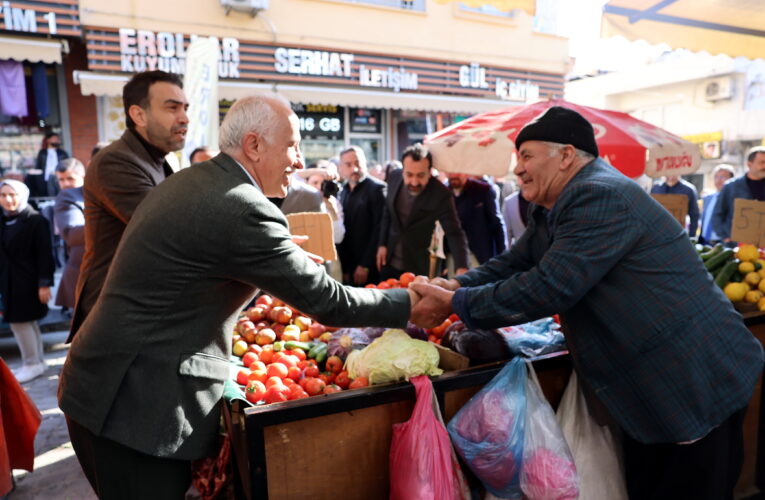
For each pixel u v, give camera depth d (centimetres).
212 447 151
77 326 226
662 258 166
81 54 736
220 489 183
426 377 172
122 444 141
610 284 168
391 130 986
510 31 1015
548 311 166
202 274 140
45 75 688
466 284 211
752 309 256
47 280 440
